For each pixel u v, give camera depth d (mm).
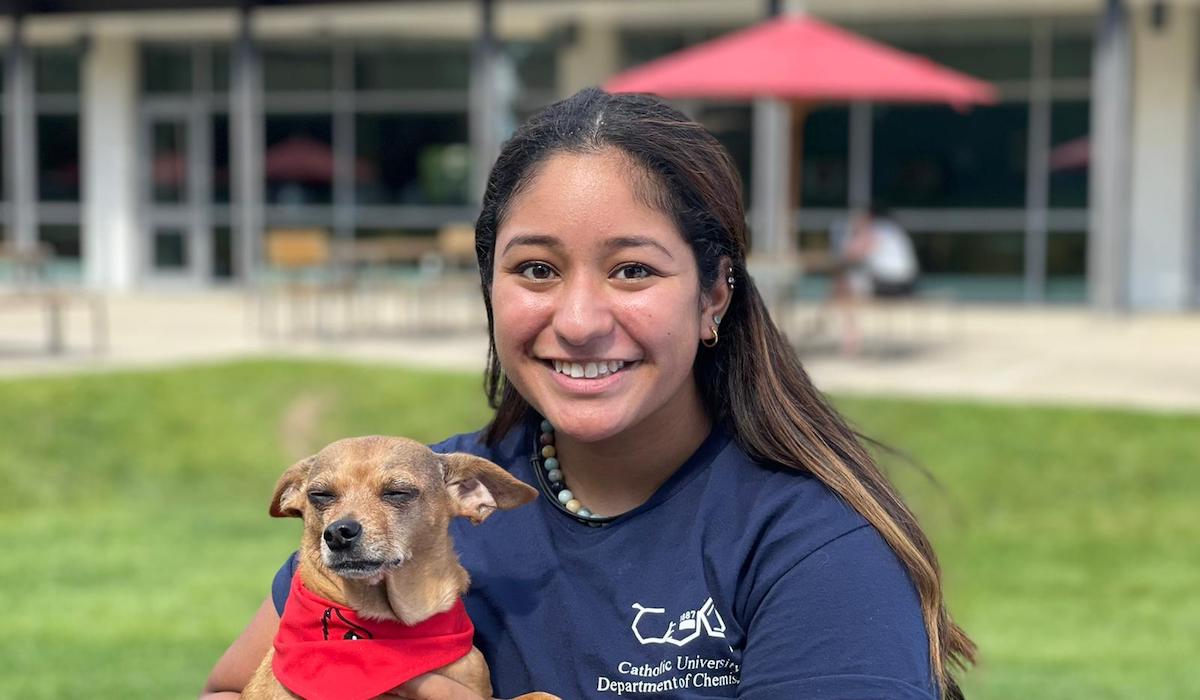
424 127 21016
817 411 2322
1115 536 8234
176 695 5602
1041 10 18000
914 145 18781
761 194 17438
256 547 8320
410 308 17953
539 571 2293
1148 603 7164
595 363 2154
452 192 21031
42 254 17219
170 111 21828
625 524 2244
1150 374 11836
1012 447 9320
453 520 2504
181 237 22062
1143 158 17969
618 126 2178
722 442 2289
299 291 15547
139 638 6488
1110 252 16312
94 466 9758
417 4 18344
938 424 9711
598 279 2146
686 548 2193
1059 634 6676
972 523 8398
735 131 19391
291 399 11000
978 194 18609
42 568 7785
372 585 2299
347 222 21344
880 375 11680
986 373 11867
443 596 2316
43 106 22172
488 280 2381
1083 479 8898
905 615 2053
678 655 2143
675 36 19953
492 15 18031
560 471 2375
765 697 2018
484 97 18141
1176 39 17672
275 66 21297
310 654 2299
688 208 2164
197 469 9859
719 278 2271
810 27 13164
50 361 12469
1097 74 16844
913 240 18906
